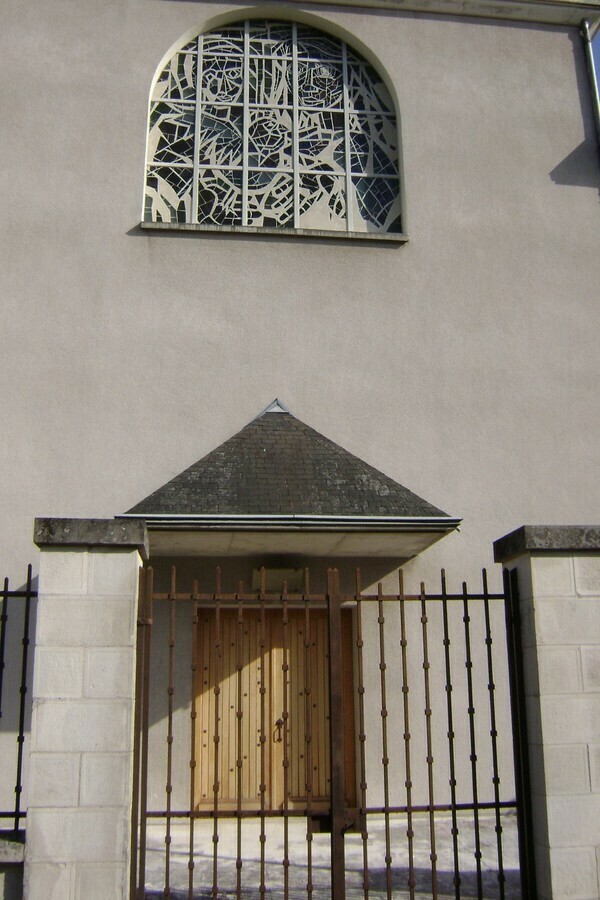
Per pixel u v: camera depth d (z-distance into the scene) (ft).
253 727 30.12
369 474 29.40
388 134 36.32
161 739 28.99
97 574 17.72
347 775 29.89
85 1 34.94
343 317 33.22
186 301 32.53
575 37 37.65
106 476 30.66
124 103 34.12
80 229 32.63
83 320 31.81
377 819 29.25
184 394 31.71
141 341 31.94
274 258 33.42
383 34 36.52
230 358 32.24
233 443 29.99
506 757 30.25
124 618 17.56
